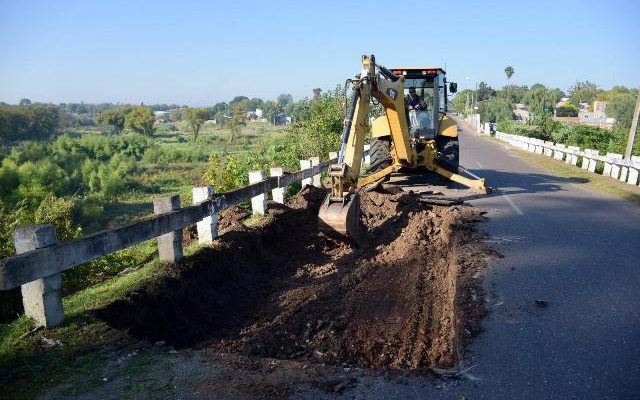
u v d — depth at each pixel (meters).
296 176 11.23
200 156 59.94
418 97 13.98
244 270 7.53
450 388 3.96
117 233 5.42
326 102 22.83
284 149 19.50
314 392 3.90
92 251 5.10
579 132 31.75
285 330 5.88
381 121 13.70
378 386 4.00
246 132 109.62
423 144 12.91
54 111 102.12
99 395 3.83
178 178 42.16
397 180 15.38
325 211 7.98
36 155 51.38
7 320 6.39
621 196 12.43
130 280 6.06
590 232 8.66
